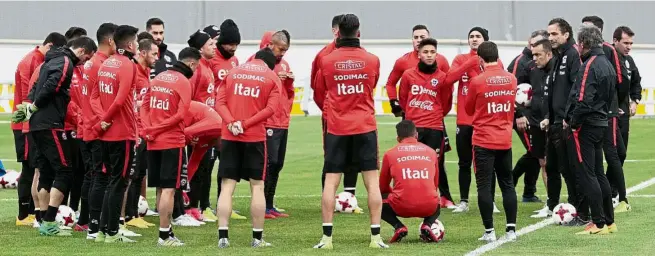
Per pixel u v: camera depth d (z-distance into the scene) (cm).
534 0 11331
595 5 11250
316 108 9994
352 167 3409
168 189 3409
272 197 4209
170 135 3409
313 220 4112
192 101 3994
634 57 9750
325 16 11512
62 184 3653
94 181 3528
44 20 11456
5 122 9000
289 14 11550
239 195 4956
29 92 3856
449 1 11406
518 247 3359
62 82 3641
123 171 3462
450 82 4244
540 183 5400
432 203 3438
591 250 3281
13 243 3456
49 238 3572
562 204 3953
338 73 3309
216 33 4378
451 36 11356
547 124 4222
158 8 11431
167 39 11375
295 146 7325
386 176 3503
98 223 3544
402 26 11412
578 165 3628
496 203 4644
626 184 5244
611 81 3591
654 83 9738
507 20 11312
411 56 4425
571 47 4016
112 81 3412
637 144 7406
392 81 4456
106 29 3556
